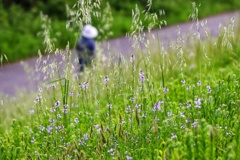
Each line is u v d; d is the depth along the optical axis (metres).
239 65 6.89
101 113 6.01
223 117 4.79
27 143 5.24
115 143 4.58
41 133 5.45
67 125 5.68
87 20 5.52
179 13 26.23
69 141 5.21
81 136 4.86
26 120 7.99
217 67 9.38
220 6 29.06
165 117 5.03
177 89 6.54
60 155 4.82
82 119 5.84
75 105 6.38
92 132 5.05
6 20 23.02
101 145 4.54
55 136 5.25
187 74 9.12
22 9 24.67
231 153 3.77
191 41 10.30
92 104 6.57
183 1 27.20
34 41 21.55
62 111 5.99
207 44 9.91
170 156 3.88
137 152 4.48
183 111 5.13
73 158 4.59
